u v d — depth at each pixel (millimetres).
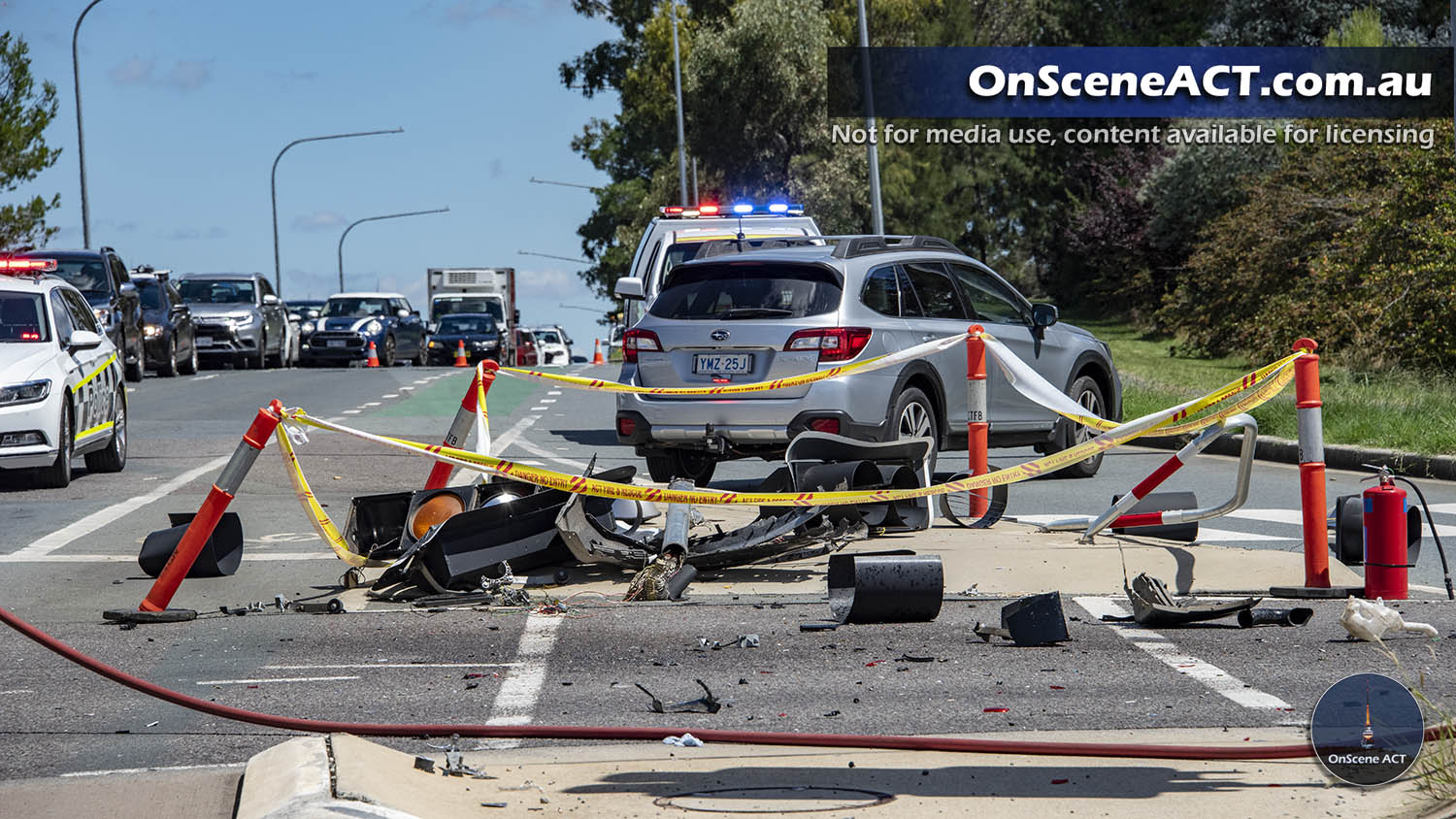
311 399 52250
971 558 18328
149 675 13461
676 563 17328
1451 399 36094
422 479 28688
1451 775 8883
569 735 11031
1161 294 96562
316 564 19578
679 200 133500
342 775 8875
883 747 10391
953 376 25594
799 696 12422
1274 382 17219
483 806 8969
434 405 50094
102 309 56719
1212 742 10617
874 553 16141
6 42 73062
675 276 25406
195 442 36062
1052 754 10180
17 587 18000
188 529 16234
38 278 29938
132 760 10703
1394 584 16125
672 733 10938
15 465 26641
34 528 22812
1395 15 83750
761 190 125000
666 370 24812
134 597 17344
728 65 121062
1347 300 49750
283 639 14969
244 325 77688
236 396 53750
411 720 11805
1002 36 129750
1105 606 16219
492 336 100125
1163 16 125125
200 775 9750
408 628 15508
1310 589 16516
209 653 14375
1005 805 9008
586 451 35188
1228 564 17844
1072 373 28516
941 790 9383
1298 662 13391
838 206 117938
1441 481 28250
